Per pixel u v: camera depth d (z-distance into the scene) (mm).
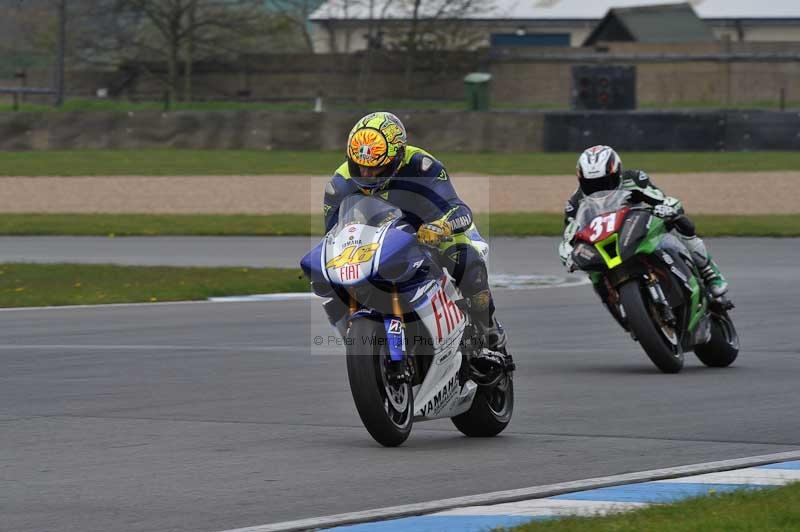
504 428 25656
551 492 19922
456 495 19906
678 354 34406
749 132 126812
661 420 27016
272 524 17891
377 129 22938
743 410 28250
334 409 28625
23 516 18547
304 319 46250
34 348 39156
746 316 45812
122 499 19625
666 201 34219
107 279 56906
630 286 33750
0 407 28938
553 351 38656
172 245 71375
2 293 53031
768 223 78188
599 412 28172
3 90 170625
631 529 16922
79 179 105062
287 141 131125
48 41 198375
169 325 44719
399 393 23875
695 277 34719
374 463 22469
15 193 96125
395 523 17922
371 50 197000
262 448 23953
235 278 57406
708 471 21516
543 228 77812
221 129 131875
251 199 92938
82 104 175000
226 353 38000
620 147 126688
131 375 33844
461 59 199125
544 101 199750
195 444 24359
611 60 195250
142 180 104375
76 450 23766
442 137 128125
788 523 17141
